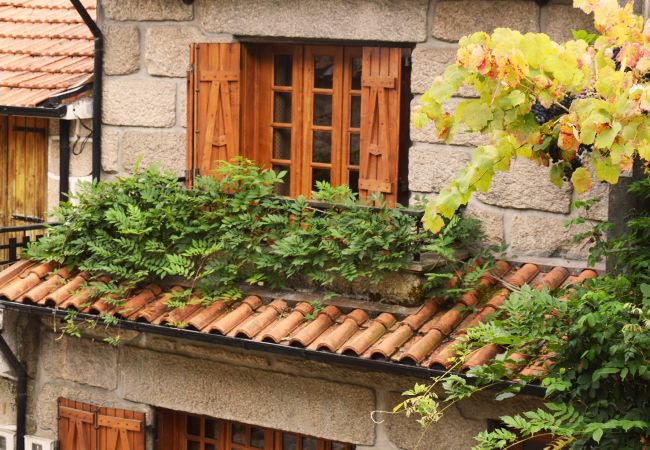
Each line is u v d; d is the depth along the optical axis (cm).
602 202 812
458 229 836
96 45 971
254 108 931
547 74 480
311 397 857
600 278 666
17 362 975
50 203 1024
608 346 610
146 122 963
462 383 651
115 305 887
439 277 818
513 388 645
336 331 806
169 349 912
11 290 923
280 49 921
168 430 950
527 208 834
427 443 818
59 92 981
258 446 930
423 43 852
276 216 860
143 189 915
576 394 622
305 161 919
